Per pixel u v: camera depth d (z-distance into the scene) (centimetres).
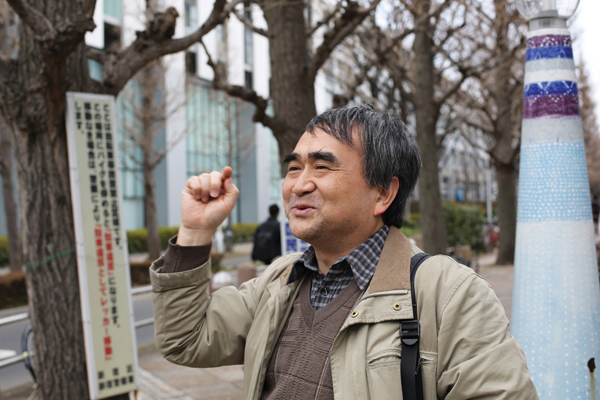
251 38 2322
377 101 1120
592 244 199
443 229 835
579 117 204
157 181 2194
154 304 142
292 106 456
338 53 1080
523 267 204
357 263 126
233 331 144
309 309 130
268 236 793
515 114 1315
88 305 316
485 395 105
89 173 320
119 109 1612
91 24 267
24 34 298
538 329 195
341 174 125
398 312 114
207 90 2009
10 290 949
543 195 200
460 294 113
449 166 3616
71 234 318
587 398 188
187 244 141
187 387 470
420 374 109
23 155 311
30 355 422
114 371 322
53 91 297
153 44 340
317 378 118
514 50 734
